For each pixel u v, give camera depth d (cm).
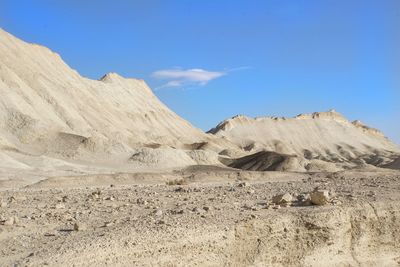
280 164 8756
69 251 1216
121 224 1505
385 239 1916
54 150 7612
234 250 1495
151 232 1384
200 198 2191
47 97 9819
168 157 7425
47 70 11331
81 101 11150
